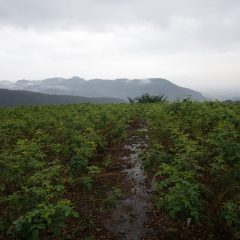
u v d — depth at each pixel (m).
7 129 5.48
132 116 7.02
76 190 3.12
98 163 3.85
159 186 2.57
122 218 2.61
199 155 3.31
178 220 2.49
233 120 4.74
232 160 3.06
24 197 2.55
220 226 2.38
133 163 3.80
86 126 5.36
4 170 3.17
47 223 1.99
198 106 6.05
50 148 4.50
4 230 2.38
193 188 2.30
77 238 2.39
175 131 4.18
